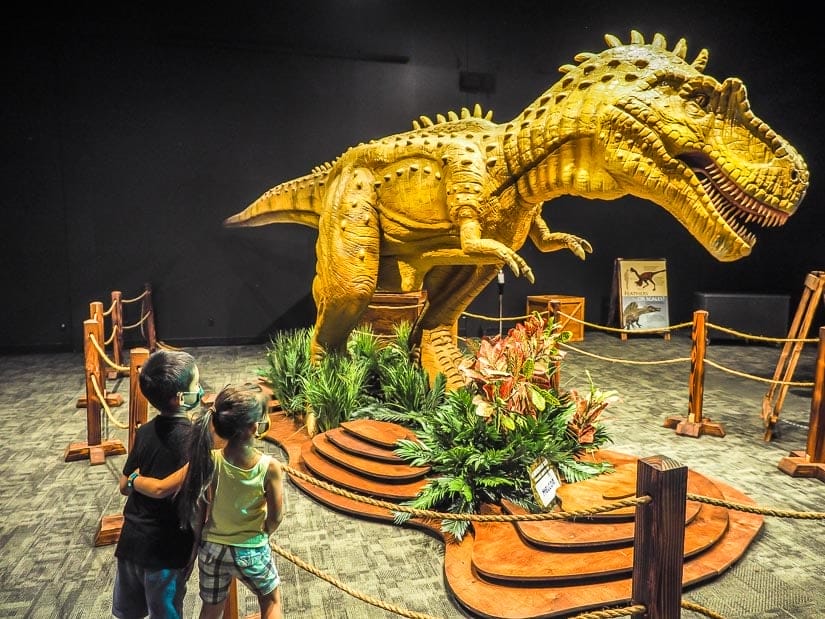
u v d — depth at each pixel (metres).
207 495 2.24
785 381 5.47
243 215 6.99
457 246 4.93
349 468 4.25
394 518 3.81
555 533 3.32
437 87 9.93
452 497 3.86
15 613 2.97
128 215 9.28
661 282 10.81
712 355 9.46
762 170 3.82
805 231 10.89
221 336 9.82
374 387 5.54
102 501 4.21
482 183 4.50
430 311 5.53
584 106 4.10
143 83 9.07
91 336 4.89
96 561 3.46
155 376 2.24
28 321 9.18
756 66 10.48
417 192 4.84
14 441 5.39
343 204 5.10
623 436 5.67
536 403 3.92
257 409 2.19
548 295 11.01
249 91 9.39
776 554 3.54
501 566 3.14
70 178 9.02
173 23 8.99
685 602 2.47
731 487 4.39
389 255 5.36
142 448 2.25
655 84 3.98
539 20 10.10
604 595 2.95
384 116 9.83
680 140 3.85
